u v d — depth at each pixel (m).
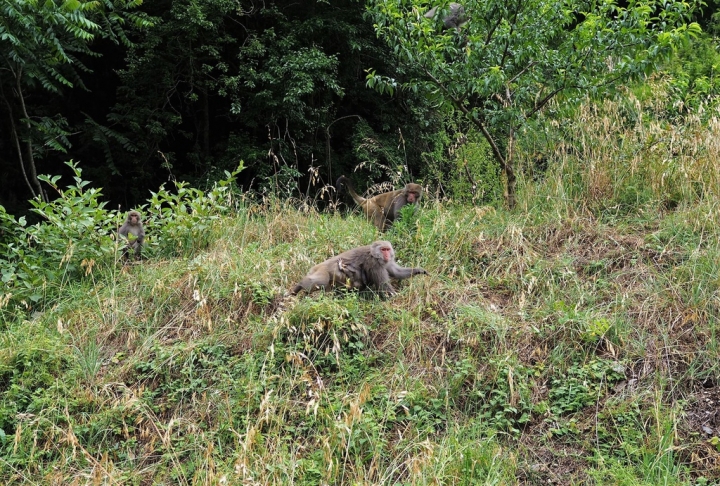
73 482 5.19
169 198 9.04
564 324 6.19
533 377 5.88
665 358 5.86
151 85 16.30
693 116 8.87
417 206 8.79
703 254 6.90
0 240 9.12
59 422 5.95
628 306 6.48
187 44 16.08
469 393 5.75
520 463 5.18
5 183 16.61
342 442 5.10
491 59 8.77
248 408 5.67
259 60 16.52
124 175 17.19
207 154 17.05
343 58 17.14
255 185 16.27
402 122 17.11
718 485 4.80
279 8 17.08
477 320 6.32
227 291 6.93
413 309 6.59
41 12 10.47
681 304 6.35
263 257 7.52
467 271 7.38
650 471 4.90
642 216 8.08
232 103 15.52
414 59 8.72
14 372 6.39
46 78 13.09
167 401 6.06
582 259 7.36
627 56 8.50
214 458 5.41
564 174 8.86
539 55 8.88
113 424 5.88
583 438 5.34
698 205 7.73
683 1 8.66
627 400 5.55
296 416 5.72
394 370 6.02
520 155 9.23
